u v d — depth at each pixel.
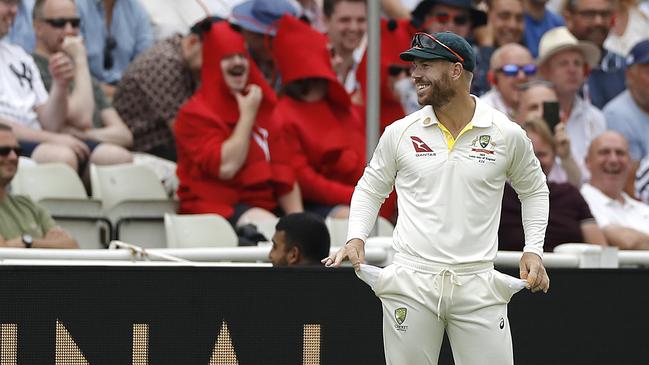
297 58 34.94
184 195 33.31
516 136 18.17
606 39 41.62
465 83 18.08
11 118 32.91
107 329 20.92
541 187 18.80
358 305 21.67
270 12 36.28
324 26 38.88
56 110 33.34
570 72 39.94
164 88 35.50
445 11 38.09
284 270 21.50
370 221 18.73
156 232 32.88
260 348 21.42
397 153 18.33
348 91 37.94
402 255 18.12
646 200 41.31
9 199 28.88
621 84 41.44
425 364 18.28
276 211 34.41
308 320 21.55
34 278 20.70
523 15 40.09
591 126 40.59
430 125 18.14
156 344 21.08
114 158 34.00
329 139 35.03
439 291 17.83
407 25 38.03
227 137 33.16
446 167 17.98
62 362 20.78
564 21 41.38
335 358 21.62
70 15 34.03
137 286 21.03
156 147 35.69
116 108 35.62
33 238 28.86
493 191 18.14
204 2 37.62
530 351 22.69
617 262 26.69
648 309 23.08
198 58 35.66
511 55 37.66
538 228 18.67
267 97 34.19
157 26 37.00
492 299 18.05
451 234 17.88
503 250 31.33
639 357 23.03
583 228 33.62
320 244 23.95
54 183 32.16
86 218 31.53
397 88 37.16
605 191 37.59
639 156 41.16
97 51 35.66
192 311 21.19
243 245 30.20
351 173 35.59
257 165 33.56
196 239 30.95
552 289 22.78
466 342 18.11
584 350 22.88
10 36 33.47
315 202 34.84
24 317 20.66
